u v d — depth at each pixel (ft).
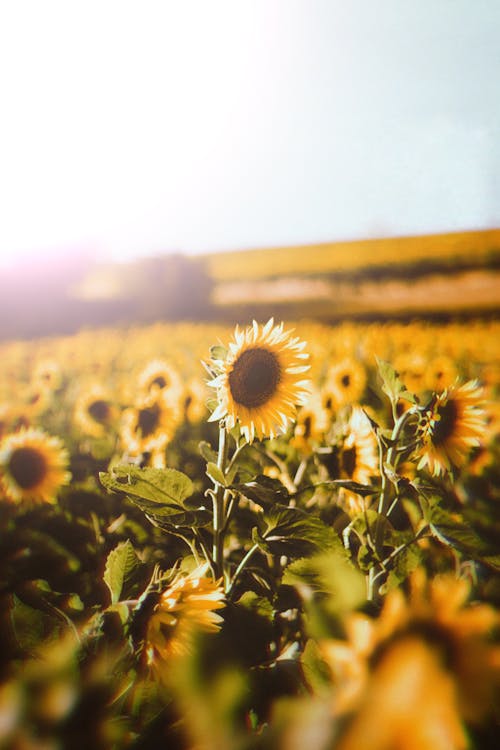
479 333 34.88
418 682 1.13
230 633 2.49
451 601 1.26
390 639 1.21
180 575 2.65
